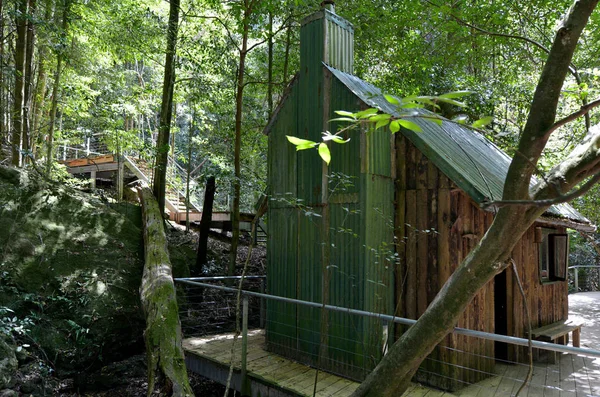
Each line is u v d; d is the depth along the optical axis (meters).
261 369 4.78
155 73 14.23
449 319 1.88
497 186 4.67
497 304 5.79
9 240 6.00
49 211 6.81
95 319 5.79
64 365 5.33
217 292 7.82
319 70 5.07
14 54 8.20
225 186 8.78
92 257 6.54
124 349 5.98
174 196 13.62
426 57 9.05
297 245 5.25
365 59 9.27
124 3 8.81
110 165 13.66
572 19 1.41
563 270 6.28
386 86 9.24
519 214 1.63
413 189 4.70
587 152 1.54
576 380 4.61
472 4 7.70
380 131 4.67
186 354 5.36
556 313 6.16
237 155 8.02
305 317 5.08
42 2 8.48
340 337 4.66
